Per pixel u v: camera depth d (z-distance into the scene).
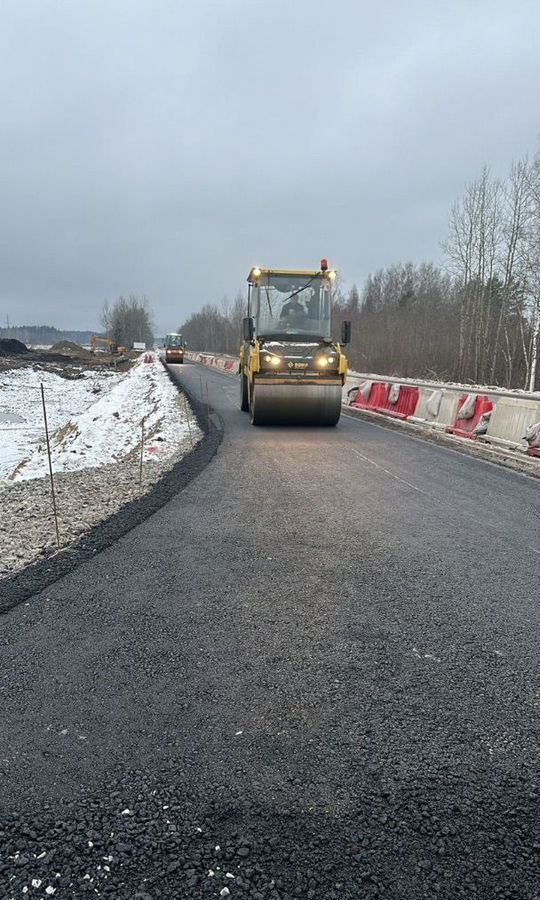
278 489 7.17
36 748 2.42
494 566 4.57
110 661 3.13
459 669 3.07
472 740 2.49
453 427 12.39
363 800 2.14
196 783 2.22
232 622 3.59
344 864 1.86
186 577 4.32
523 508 6.35
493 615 3.71
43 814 2.07
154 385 25.83
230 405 18.50
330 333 13.55
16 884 1.78
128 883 1.79
